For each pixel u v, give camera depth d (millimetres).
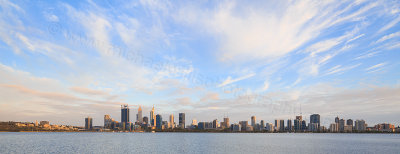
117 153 143875
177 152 151250
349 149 177000
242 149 170375
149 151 156375
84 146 190125
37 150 157625
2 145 196375
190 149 170500
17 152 147250
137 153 144625
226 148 178000
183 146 197250
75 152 147500
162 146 196250
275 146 197375
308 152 153250
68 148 172000
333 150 167625
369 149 178875
